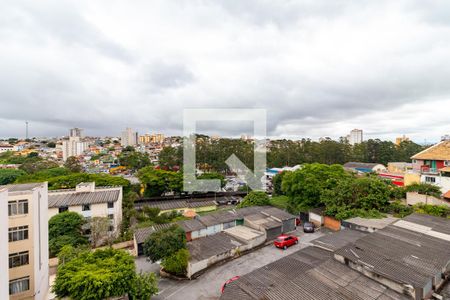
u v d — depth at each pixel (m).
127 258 10.68
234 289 9.45
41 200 13.09
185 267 13.66
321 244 13.88
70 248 14.62
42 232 13.26
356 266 9.91
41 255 12.98
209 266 14.50
